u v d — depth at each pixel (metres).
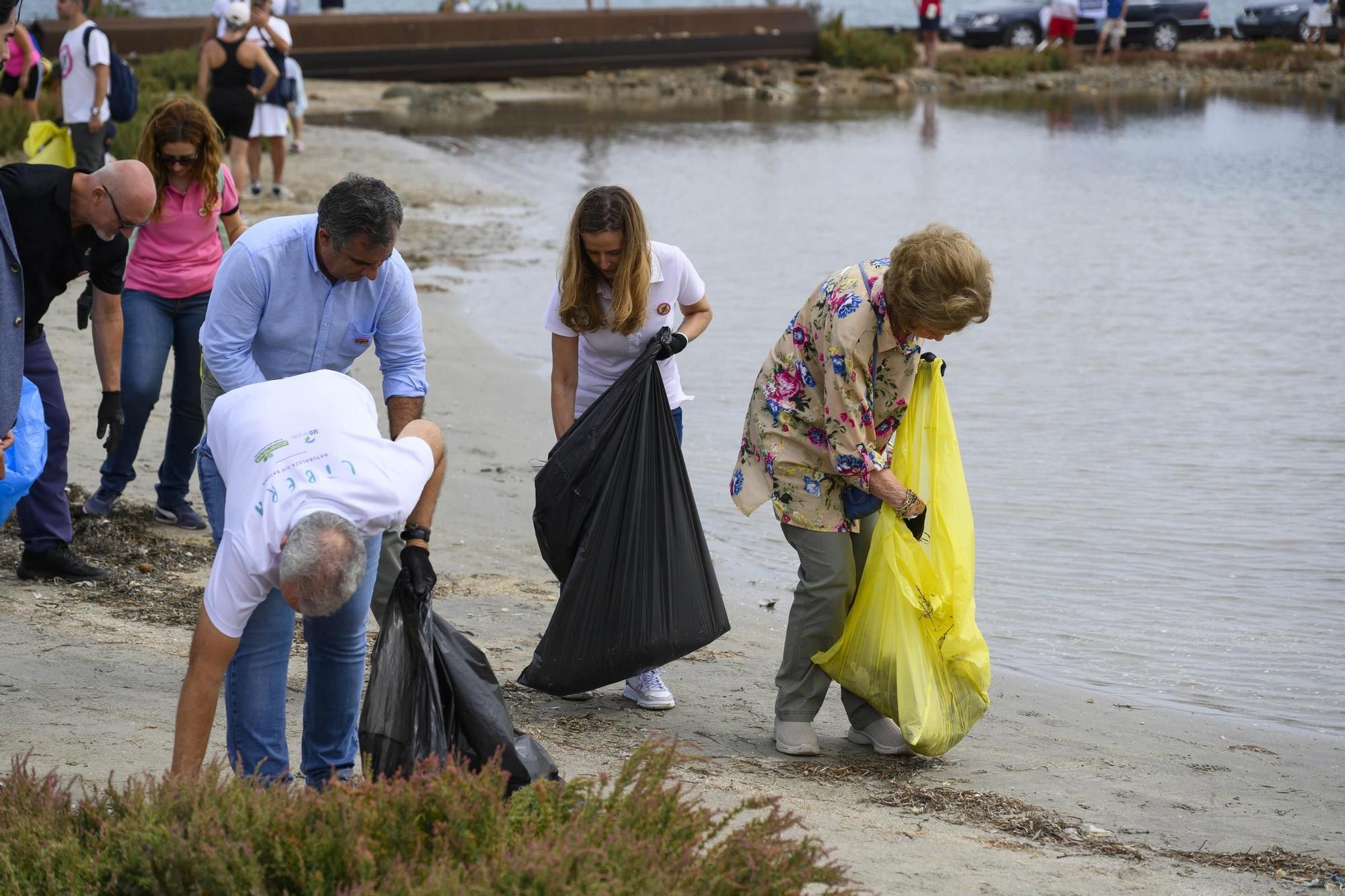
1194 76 47.22
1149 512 9.95
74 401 10.92
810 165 28.17
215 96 19.11
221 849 3.64
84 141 16.00
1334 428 11.89
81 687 6.14
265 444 4.33
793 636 6.23
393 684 4.62
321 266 5.23
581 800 4.07
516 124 34.12
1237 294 17.20
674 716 6.70
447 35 41.22
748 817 5.27
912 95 43.75
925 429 6.10
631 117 36.31
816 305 5.90
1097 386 13.21
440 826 3.81
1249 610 8.34
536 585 8.41
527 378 13.30
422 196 22.66
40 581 7.54
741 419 12.12
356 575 3.98
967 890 4.68
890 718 6.19
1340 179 26.50
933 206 23.44
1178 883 4.92
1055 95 43.94
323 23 39.84
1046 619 8.22
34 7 53.41
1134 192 25.05
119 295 7.27
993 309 16.48
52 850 3.76
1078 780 6.08
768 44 45.56
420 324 5.65
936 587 6.06
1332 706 7.18
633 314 6.33
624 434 6.34
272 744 4.82
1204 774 6.21
